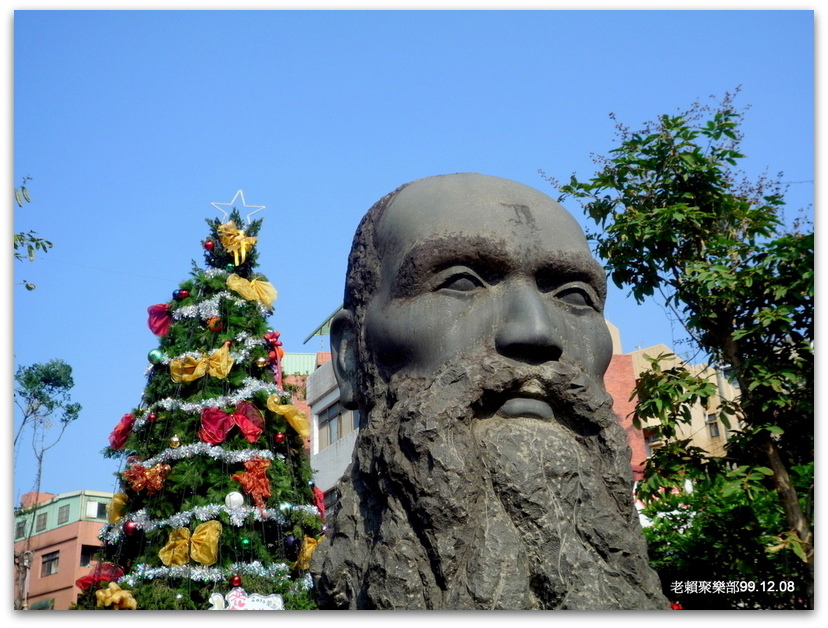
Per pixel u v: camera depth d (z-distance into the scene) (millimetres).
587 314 4344
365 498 4090
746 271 6719
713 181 7215
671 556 7242
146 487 8852
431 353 4078
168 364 9555
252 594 8242
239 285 9992
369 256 4562
